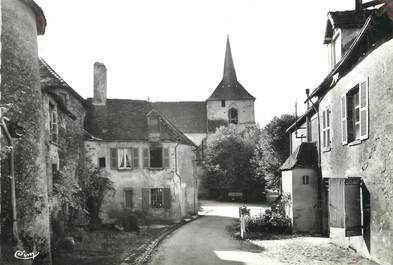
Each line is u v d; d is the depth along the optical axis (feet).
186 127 201.57
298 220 68.03
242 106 203.31
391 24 36.29
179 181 103.71
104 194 95.09
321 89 59.67
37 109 41.39
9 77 36.96
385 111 37.42
